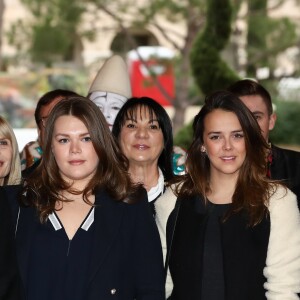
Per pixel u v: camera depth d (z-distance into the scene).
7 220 2.90
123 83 5.02
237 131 3.09
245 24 12.12
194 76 8.80
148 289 3.00
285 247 2.95
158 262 3.06
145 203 3.12
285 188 3.07
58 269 2.88
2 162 3.63
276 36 11.52
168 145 4.11
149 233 3.07
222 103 3.12
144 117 3.99
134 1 11.04
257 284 2.95
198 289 2.99
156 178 4.10
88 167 2.98
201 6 10.30
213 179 3.20
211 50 8.65
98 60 13.30
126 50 12.49
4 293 2.76
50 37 10.82
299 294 3.25
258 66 12.08
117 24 11.85
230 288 2.93
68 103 3.00
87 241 2.94
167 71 11.55
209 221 3.08
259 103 4.16
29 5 10.88
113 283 2.90
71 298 2.86
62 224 2.95
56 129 2.97
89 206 3.04
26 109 16.83
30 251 2.88
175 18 11.11
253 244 2.97
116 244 2.96
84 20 11.07
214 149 3.11
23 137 8.98
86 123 2.96
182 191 3.21
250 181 3.08
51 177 3.02
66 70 17.11
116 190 3.06
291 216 2.99
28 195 2.99
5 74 16.91
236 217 3.02
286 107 15.27
